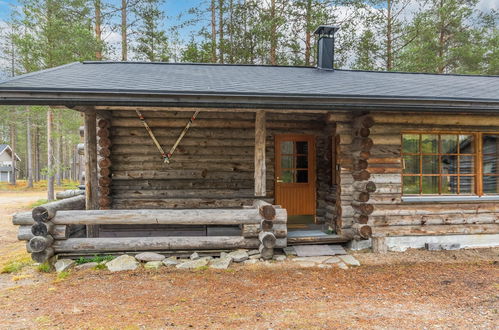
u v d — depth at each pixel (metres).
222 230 6.40
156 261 5.09
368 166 5.77
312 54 15.17
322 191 7.22
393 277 4.62
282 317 3.26
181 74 6.23
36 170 31.48
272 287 4.20
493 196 6.12
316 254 5.50
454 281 4.45
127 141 6.73
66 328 3.02
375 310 3.45
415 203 5.90
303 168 7.39
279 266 5.02
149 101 4.61
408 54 14.91
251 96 4.70
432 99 4.98
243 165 6.97
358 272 4.83
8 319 3.23
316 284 4.32
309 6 14.41
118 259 5.00
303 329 2.98
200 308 3.51
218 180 6.93
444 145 6.09
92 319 3.22
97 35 15.12
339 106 4.95
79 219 4.95
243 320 3.18
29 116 18.94
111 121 6.62
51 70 5.94
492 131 6.08
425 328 3.00
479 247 6.06
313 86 5.50
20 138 31.69
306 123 7.12
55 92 4.40
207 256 5.32
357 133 5.81
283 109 5.23
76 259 5.12
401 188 5.88
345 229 5.94
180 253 5.32
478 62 16.08
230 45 15.52
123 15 15.72
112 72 6.10
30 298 3.82
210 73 6.58
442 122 5.92
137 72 6.26
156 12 15.83
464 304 3.63
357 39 15.14
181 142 6.83
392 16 15.34
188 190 6.88
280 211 5.32
